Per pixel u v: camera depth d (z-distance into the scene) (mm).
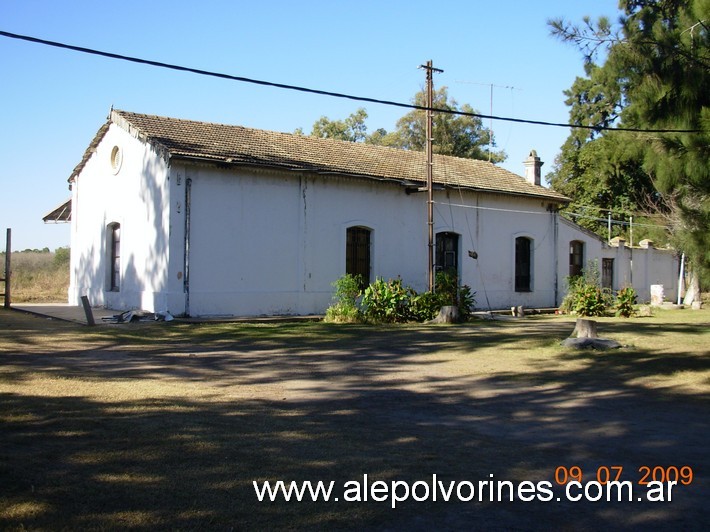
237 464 5445
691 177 10703
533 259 26094
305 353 12156
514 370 10602
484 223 24469
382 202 21578
